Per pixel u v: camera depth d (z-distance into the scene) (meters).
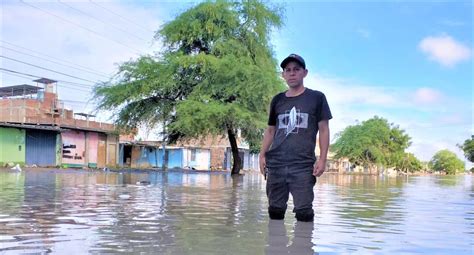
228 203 6.16
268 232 3.58
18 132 30.59
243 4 23.95
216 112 20.75
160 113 24.23
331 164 87.50
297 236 3.43
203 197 7.23
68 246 2.88
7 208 4.98
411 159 113.81
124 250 2.78
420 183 20.61
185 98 24.19
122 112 24.72
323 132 4.38
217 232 3.53
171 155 46.28
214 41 23.92
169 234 3.39
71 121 35.41
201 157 48.12
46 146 32.56
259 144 24.09
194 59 21.92
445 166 153.12
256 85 21.08
